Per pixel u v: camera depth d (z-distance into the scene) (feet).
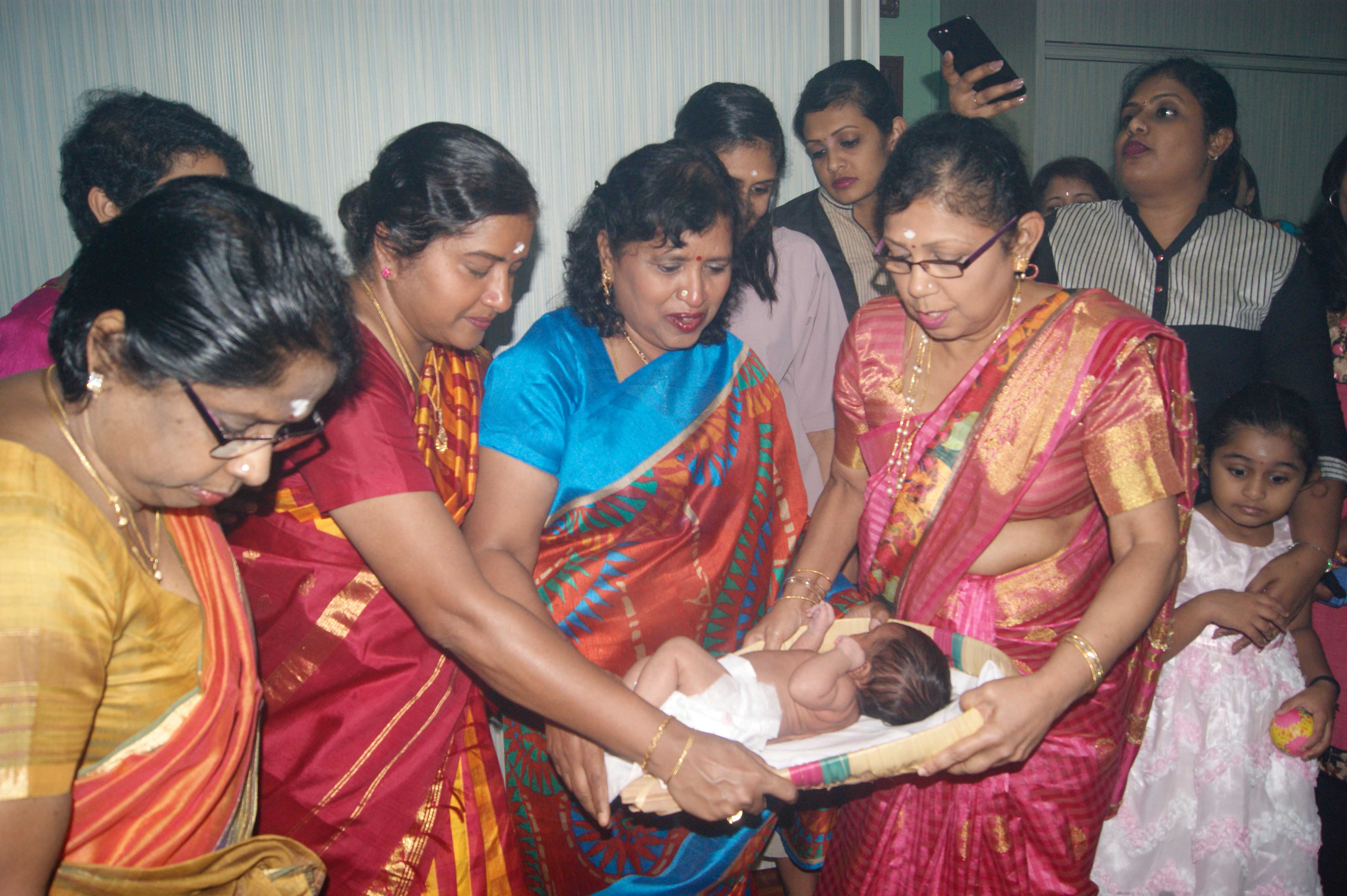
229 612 3.71
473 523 4.99
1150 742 6.22
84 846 3.22
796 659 5.56
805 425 7.85
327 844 4.69
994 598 5.19
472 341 4.79
